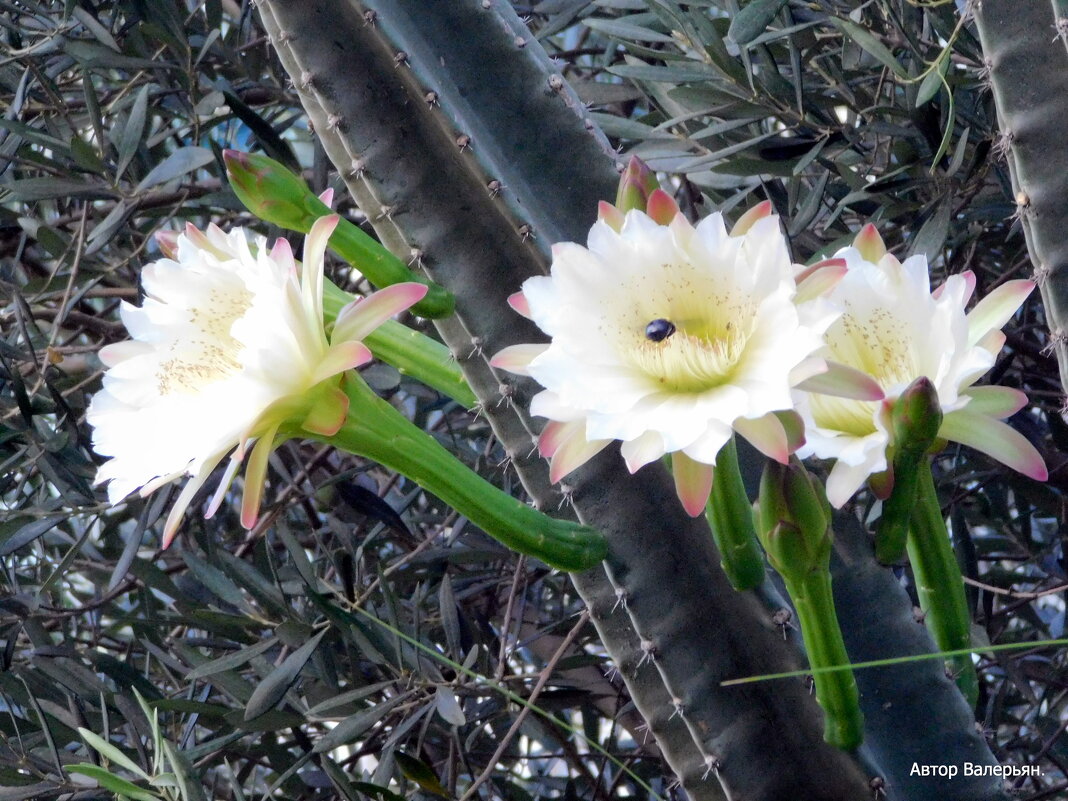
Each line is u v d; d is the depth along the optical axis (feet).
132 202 4.67
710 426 2.46
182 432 2.65
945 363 2.64
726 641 2.90
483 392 3.09
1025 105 2.95
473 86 3.19
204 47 4.88
